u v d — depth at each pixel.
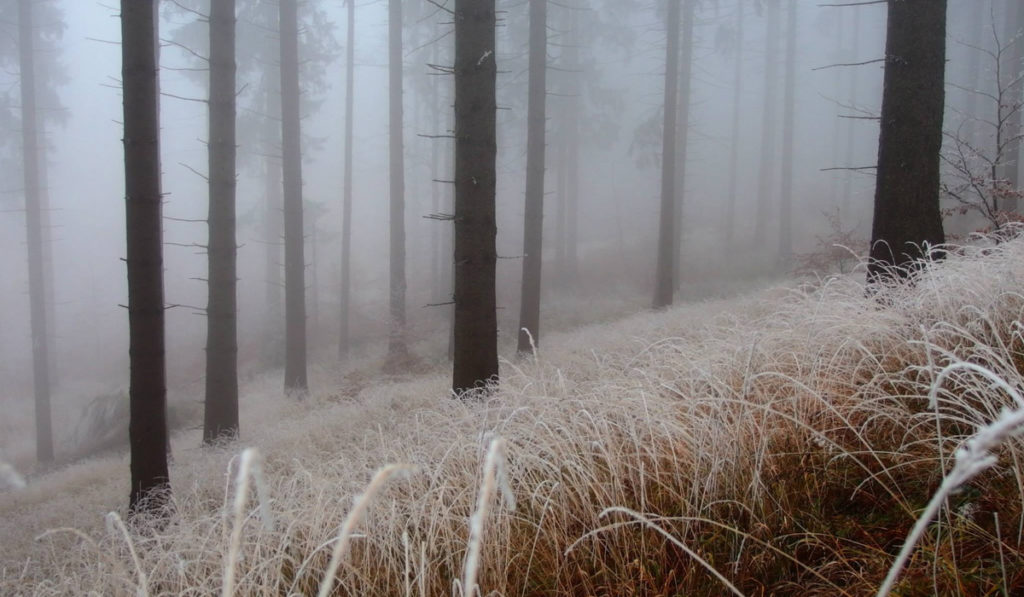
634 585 2.26
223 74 9.98
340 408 10.24
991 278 3.81
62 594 3.70
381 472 1.08
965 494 2.36
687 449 2.86
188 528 3.79
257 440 9.12
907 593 1.95
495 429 3.46
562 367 7.29
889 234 5.96
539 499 2.81
